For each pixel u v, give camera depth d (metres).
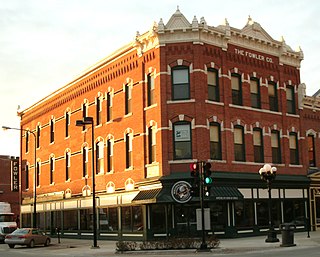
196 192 25.03
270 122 38.06
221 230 33.03
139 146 35.62
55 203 47.94
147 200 32.44
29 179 54.47
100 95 41.47
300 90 41.09
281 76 39.50
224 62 35.28
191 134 33.00
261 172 29.06
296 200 39.19
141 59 35.88
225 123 34.53
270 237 28.98
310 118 43.56
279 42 39.53
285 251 23.14
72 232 44.53
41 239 36.31
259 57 38.06
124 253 25.45
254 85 37.66
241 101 36.28
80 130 44.22
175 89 33.69
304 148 40.66
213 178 32.59
